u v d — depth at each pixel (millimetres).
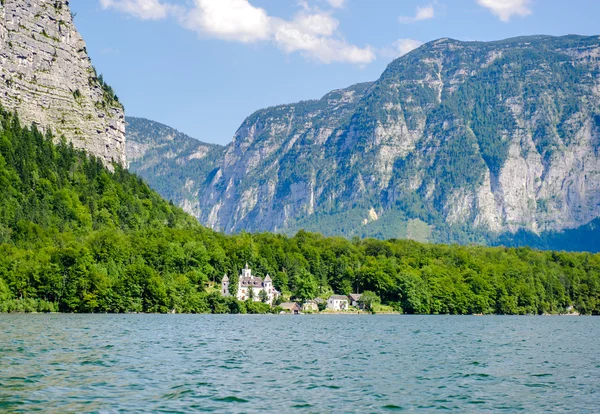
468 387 88625
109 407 72625
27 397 76062
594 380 95500
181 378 90375
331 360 112688
